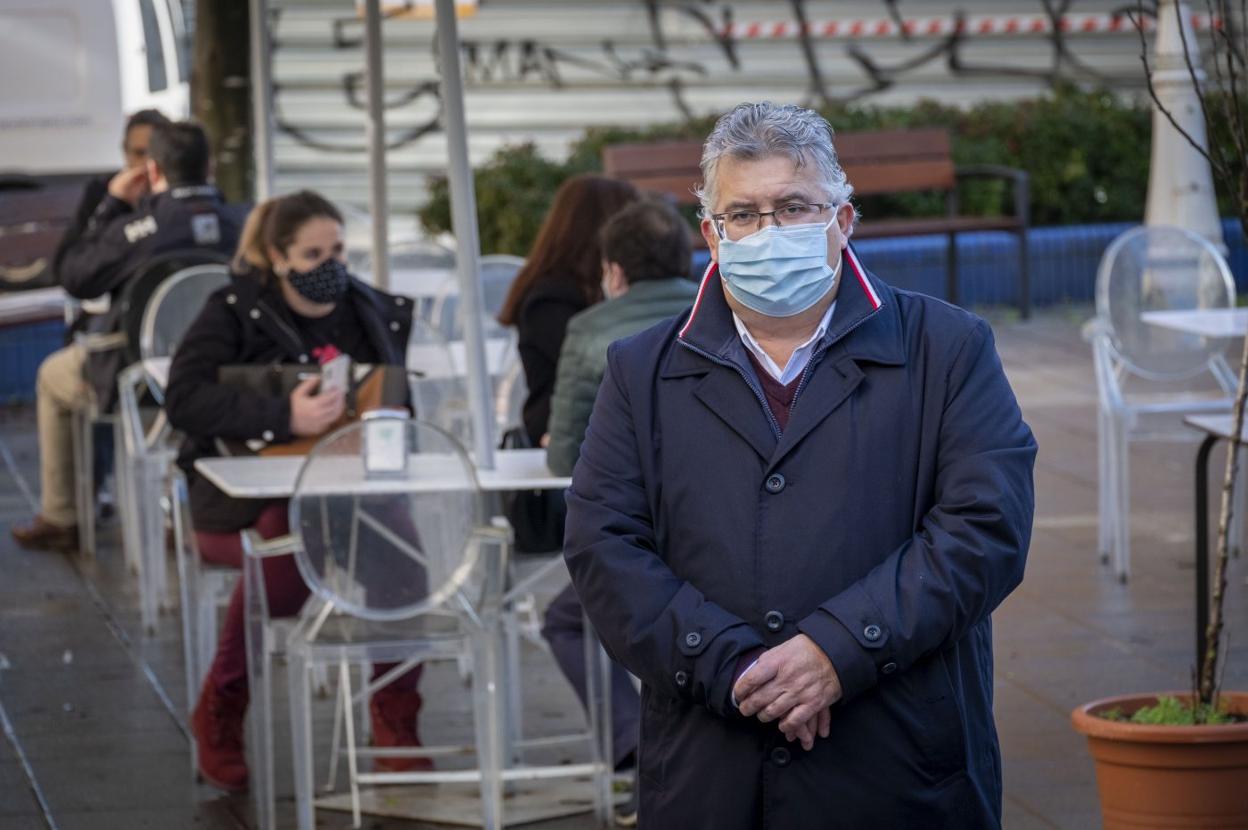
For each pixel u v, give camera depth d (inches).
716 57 732.0
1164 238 358.6
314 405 245.0
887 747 137.4
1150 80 198.8
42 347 575.2
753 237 136.3
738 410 140.3
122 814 239.0
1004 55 752.3
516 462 245.6
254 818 237.1
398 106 711.7
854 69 743.1
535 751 263.4
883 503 138.5
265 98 354.0
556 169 622.2
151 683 297.6
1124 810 187.6
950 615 134.0
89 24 564.1
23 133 559.8
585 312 230.2
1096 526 368.5
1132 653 287.6
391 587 219.6
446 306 372.5
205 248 377.1
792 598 137.9
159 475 327.3
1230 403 335.0
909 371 140.3
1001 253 641.6
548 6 717.3
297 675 218.1
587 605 142.3
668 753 142.2
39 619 337.4
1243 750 183.0
